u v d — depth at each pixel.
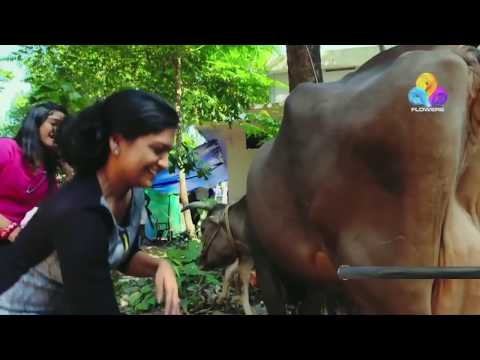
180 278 4.23
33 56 6.13
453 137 2.13
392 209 2.28
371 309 2.48
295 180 2.78
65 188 1.63
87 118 1.63
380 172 2.29
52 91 4.08
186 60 7.58
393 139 2.21
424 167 2.15
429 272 1.82
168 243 7.92
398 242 2.26
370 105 2.31
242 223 3.58
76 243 1.51
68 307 1.55
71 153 1.63
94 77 6.53
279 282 3.39
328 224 2.56
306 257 2.93
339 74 13.62
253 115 7.82
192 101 8.54
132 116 1.56
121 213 1.78
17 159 2.49
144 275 1.97
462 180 2.43
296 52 4.48
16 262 1.65
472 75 2.34
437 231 2.21
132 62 7.05
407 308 2.33
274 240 3.07
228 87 8.66
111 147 1.62
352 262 2.42
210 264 3.81
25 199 2.55
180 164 7.16
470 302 2.32
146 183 1.63
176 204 8.76
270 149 3.15
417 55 2.24
